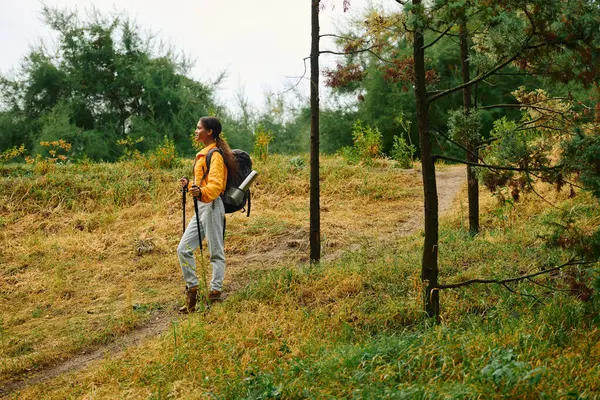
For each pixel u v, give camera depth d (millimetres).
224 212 6480
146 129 23484
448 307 5492
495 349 4023
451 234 8219
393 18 5617
